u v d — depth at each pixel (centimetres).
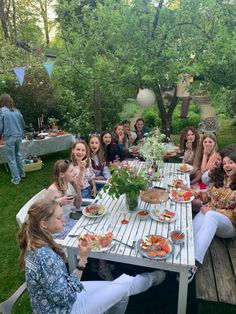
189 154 469
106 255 221
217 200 307
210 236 253
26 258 166
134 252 218
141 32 498
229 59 470
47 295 163
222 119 1032
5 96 514
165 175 383
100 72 530
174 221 260
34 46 777
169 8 515
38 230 170
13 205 462
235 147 298
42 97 699
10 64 702
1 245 360
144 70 489
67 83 704
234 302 209
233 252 266
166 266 213
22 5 1196
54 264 163
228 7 474
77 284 179
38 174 584
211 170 346
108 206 292
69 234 243
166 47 498
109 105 784
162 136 392
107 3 534
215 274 237
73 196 295
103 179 422
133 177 269
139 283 230
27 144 592
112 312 225
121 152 497
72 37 566
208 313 248
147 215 265
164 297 270
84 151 367
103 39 544
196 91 526
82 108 762
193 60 487
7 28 1044
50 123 706
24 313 259
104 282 223
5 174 583
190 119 935
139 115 1174
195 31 504
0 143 581
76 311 195
